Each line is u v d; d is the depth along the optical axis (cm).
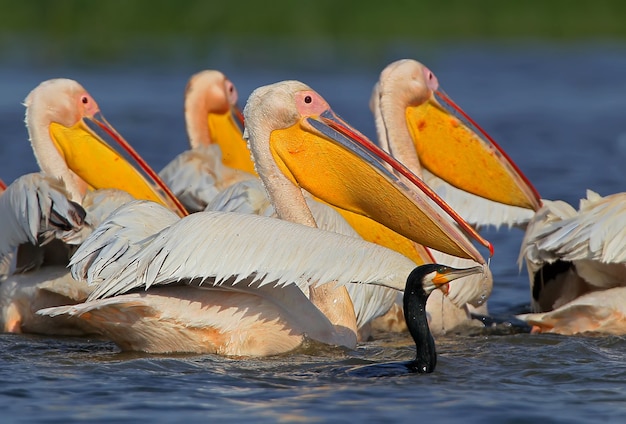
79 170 1513
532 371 1050
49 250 1323
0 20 5241
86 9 5238
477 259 1101
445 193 1531
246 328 1091
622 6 5634
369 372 1030
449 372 1041
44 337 1278
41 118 1512
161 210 1148
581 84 4097
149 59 4641
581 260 1299
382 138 1528
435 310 1352
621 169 2464
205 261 1031
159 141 2770
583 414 890
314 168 1162
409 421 863
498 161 1435
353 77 4222
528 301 1552
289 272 1031
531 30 5616
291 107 1160
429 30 5572
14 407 894
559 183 2297
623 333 1256
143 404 903
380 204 1141
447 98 1462
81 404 903
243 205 1305
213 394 938
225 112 1942
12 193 1290
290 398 927
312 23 5497
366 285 1234
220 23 5447
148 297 1068
